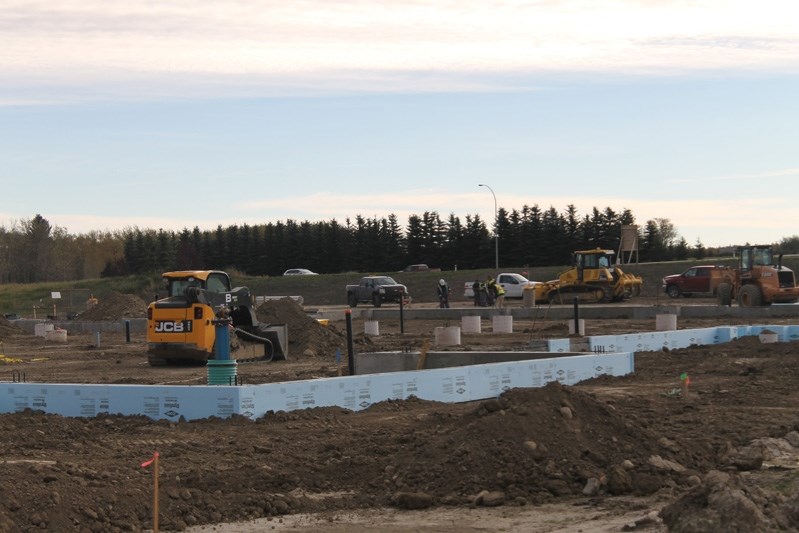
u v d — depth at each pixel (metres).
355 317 50.25
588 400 12.96
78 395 17.41
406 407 17.78
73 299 71.88
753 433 14.45
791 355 24.47
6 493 10.02
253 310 28.08
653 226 97.56
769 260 46.56
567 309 46.88
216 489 11.63
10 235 104.19
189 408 16.64
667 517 9.29
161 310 26.59
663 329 36.56
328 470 12.50
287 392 16.92
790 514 9.27
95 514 10.12
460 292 76.12
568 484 11.50
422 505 11.12
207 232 114.12
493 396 19.53
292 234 107.88
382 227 104.56
